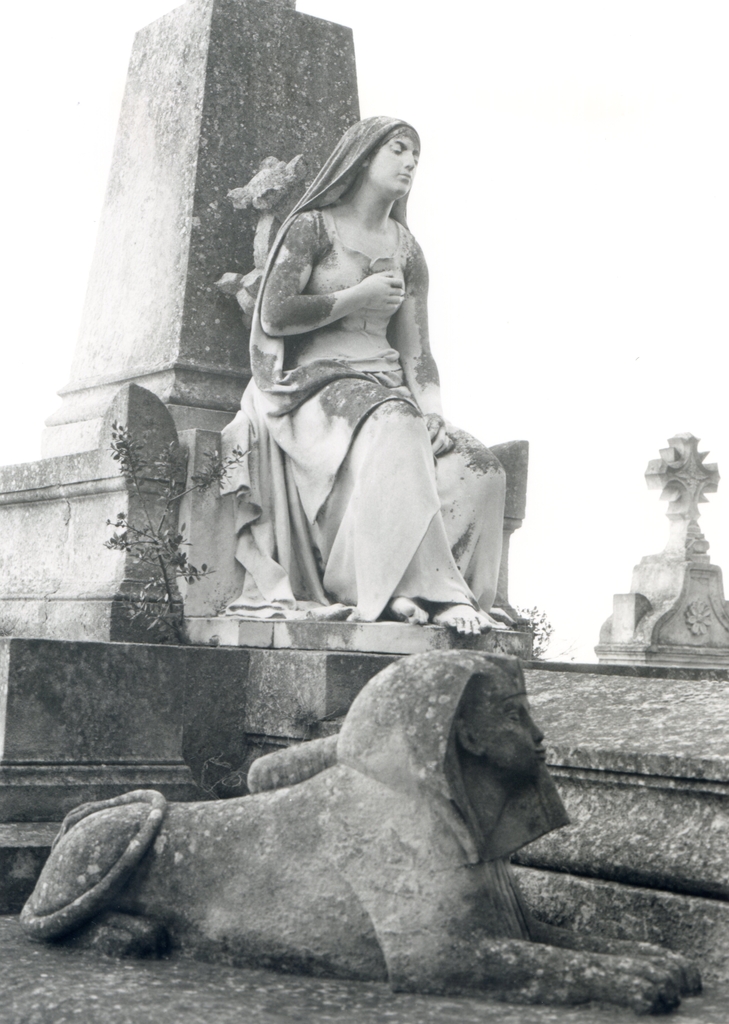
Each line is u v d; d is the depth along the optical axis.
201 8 7.37
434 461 6.50
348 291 6.56
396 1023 3.31
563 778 4.41
